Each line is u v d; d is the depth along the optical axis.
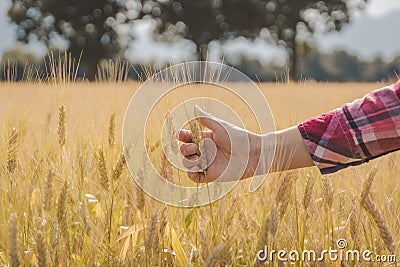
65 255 2.27
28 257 2.23
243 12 49.09
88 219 2.48
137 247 2.46
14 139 2.66
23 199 2.53
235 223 2.46
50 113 3.52
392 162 3.16
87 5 47.91
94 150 2.77
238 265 2.34
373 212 2.34
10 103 2.94
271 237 2.21
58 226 2.28
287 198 2.26
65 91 2.82
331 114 2.36
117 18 48.88
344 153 2.31
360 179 2.72
